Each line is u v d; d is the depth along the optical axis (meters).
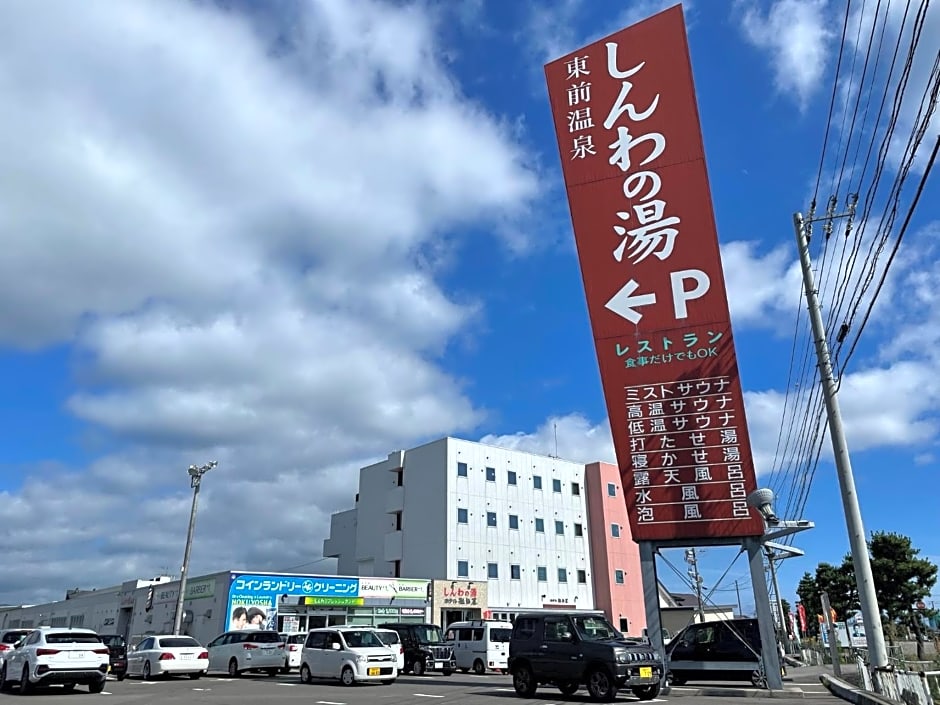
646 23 20.72
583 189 20.55
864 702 15.34
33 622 69.19
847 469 16.55
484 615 45.94
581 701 16.33
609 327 20.05
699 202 19.61
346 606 40.56
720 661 21.05
